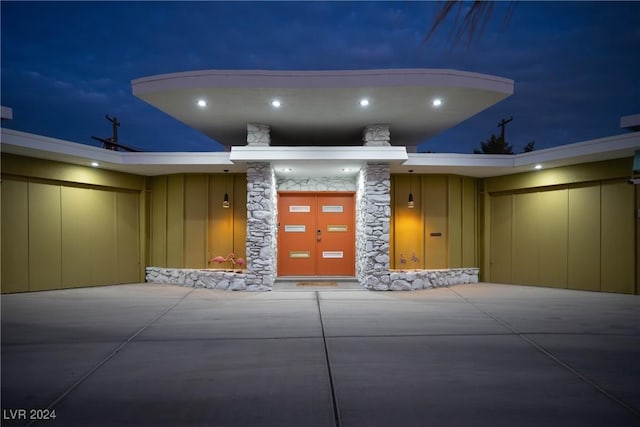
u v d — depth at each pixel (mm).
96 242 12445
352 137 13758
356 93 9586
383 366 5328
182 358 5660
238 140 14984
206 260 13023
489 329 7152
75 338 6617
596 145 10102
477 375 5020
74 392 4543
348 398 4379
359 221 12633
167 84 9398
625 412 4059
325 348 6102
